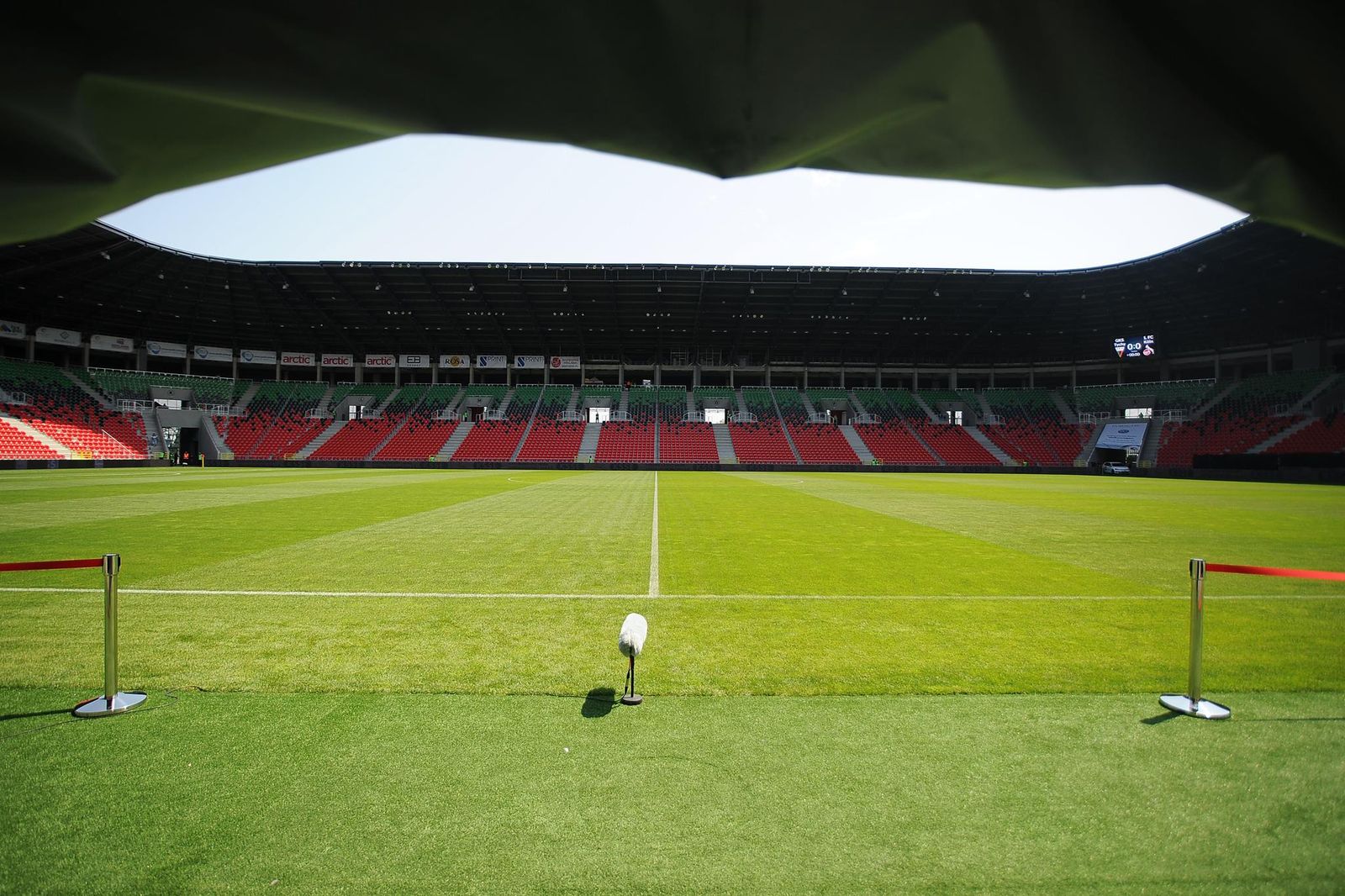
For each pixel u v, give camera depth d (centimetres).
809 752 370
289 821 296
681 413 5975
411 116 141
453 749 370
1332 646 589
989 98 146
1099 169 158
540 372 6344
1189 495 2698
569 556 1041
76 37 121
